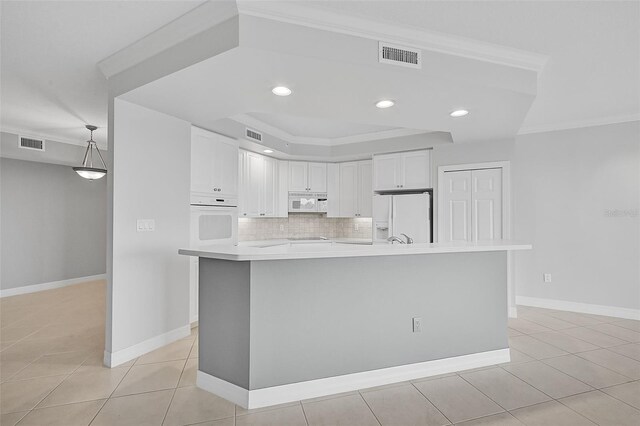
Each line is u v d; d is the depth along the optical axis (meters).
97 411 2.12
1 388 2.40
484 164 4.38
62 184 5.94
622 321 3.91
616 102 3.64
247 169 4.85
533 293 4.55
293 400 2.25
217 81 2.46
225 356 2.29
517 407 2.17
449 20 2.17
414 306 2.60
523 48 2.52
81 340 3.34
